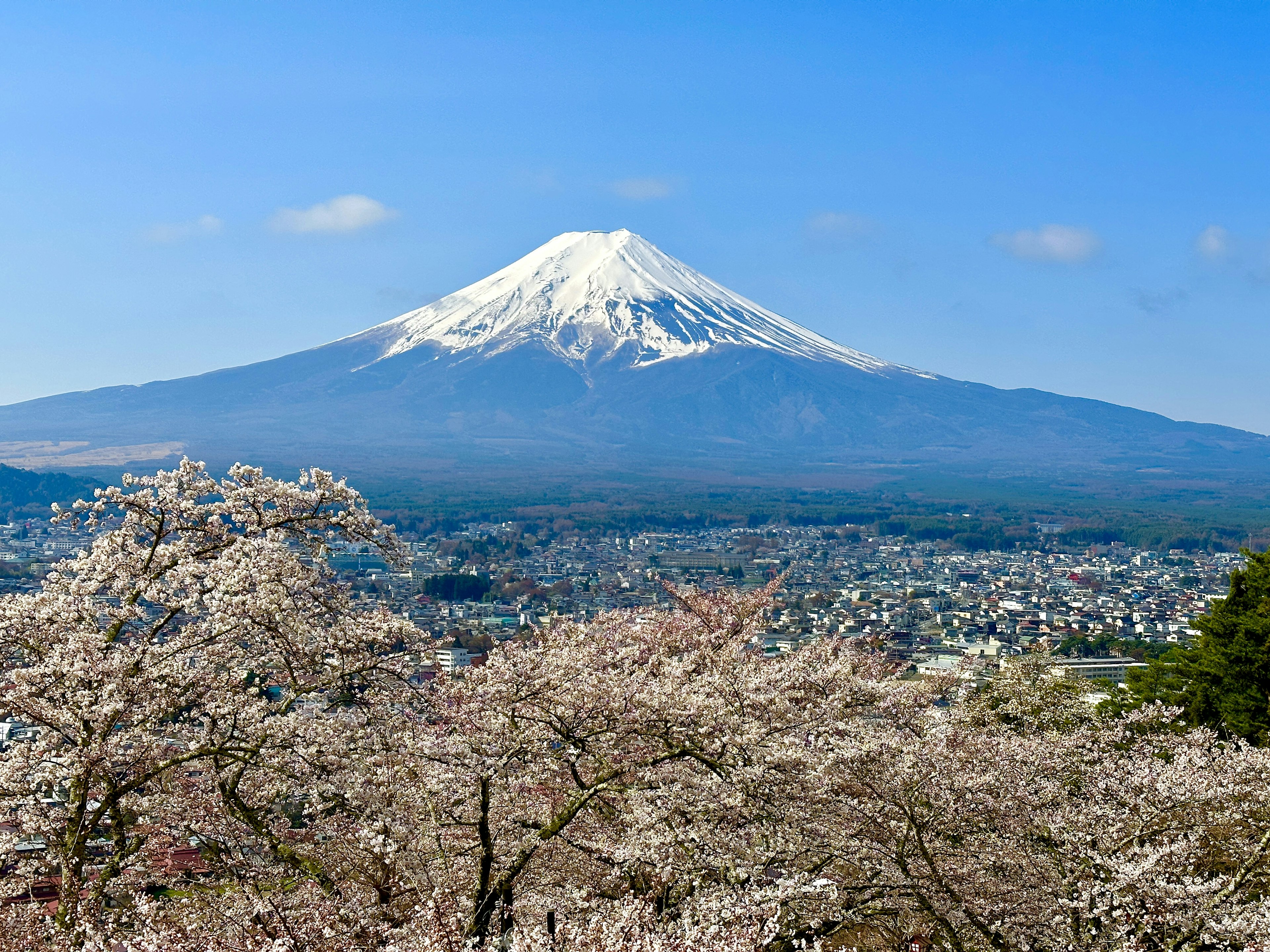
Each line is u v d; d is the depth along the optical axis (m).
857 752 18.53
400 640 17.89
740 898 15.20
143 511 18.89
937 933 19.83
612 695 17.56
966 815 19.56
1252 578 38.94
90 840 16.48
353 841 16.94
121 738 15.06
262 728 16.70
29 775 14.99
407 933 14.75
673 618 26.58
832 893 16.42
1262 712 34.94
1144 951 17.81
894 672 30.92
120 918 15.20
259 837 17.11
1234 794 19.38
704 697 18.16
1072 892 19.23
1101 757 23.11
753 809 18.20
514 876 16.61
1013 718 32.19
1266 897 18.52
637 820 17.88
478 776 16.98
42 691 15.55
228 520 20.59
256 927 15.24
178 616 19.33
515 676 17.42
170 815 17.59
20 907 14.88
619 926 13.89
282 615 16.62
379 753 17.66
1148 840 19.78
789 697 20.62
